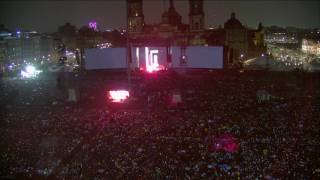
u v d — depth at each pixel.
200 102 67.00
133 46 101.44
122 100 70.62
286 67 103.06
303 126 50.47
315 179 34.88
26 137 50.12
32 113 62.94
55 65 124.88
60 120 58.00
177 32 120.38
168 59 100.62
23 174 38.62
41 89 84.81
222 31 119.12
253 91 74.62
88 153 44.03
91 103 70.25
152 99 70.25
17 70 113.00
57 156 43.19
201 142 45.91
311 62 107.31
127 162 40.81
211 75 94.50
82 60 107.44
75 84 89.25
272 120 54.03
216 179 35.84
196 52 98.25
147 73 97.12
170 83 85.88
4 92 79.62
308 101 66.06
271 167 37.53
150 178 36.69
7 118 59.84
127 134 50.16
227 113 58.88
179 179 36.19
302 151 41.44
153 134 49.78
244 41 117.94
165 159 41.16
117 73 101.25
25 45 130.25
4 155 43.66
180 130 50.81
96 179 37.25
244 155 40.97
